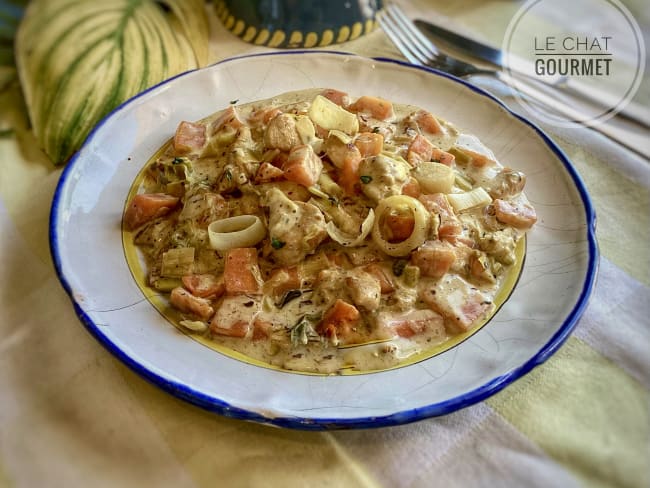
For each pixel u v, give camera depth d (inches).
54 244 8.7
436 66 14.1
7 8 14.0
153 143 11.3
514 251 9.7
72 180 9.8
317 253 9.7
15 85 12.7
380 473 7.1
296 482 7.1
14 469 7.0
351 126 11.1
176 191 10.4
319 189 10.1
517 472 7.1
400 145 11.5
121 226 9.9
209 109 12.2
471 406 7.7
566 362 8.3
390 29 14.9
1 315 8.7
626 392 8.0
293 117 10.8
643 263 9.9
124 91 12.6
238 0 14.7
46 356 8.2
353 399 7.6
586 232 9.5
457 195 10.4
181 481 7.0
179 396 7.1
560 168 10.7
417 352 8.4
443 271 9.4
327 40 14.8
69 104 12.2
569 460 7.2
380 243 9.5
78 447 7.2
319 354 8.3
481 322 8.7
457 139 11.9
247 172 10.3
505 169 11.1
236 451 7.3
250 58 12.7
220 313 8.7
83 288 8.3
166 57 13.6
